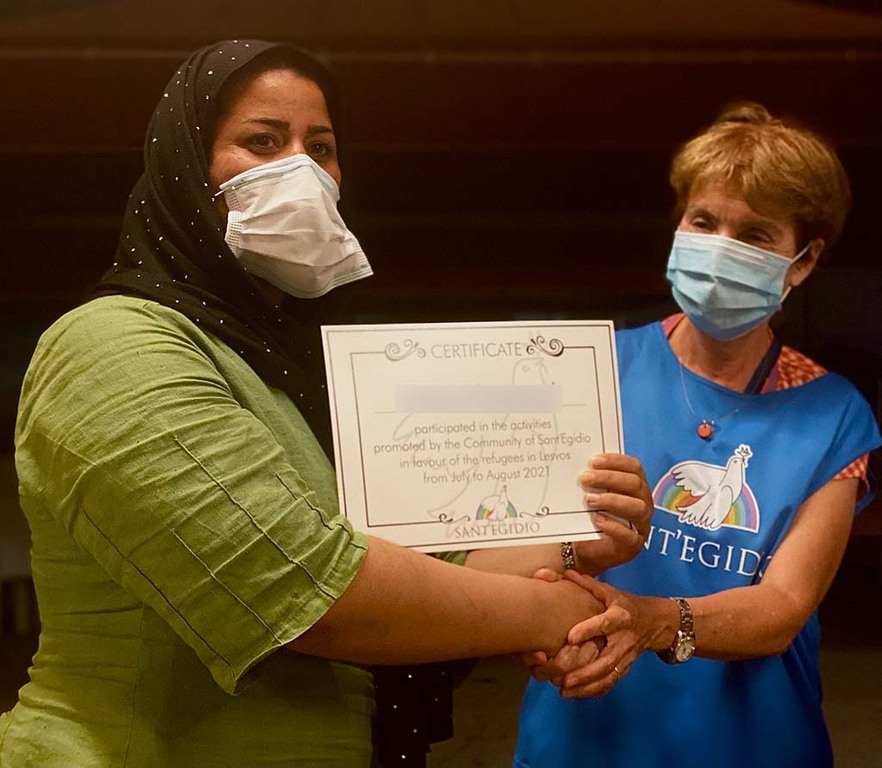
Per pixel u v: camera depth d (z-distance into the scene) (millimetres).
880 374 2605
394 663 805
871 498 1246
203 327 862
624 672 982
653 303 3895
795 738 1190
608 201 3689
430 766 2086
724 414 1241
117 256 960
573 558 994
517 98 2990
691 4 2955
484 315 3900
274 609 736
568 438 934
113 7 2760
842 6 2953
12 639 2998
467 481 896
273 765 819
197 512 727
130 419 739
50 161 3404
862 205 3172
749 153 1196
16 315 3662
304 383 953
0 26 2738
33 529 847
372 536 839
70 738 803
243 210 940
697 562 1190
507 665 2633
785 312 2652
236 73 953
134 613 807
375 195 3617
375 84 2926
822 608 2531
